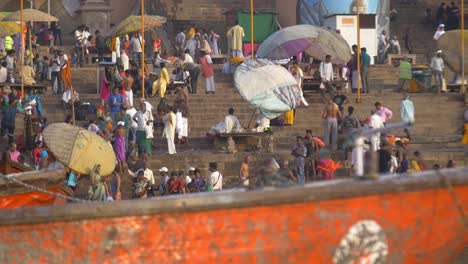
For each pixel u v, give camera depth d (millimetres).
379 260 52750
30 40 153875
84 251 53250
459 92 146625
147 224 52594
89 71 149375
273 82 123312
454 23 183625
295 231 52250
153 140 126750
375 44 166375
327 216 52094
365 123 121250
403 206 52406
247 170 106250
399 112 137875
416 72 150250
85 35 160000
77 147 99062
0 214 53688
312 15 176000
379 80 156875
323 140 121125
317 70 144750
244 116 135375
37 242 53750
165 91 140000
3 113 123625
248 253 52438
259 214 52062
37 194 74312
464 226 53219
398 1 188125
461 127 135625
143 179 107750
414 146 127312
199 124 133750
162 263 52812
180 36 168250
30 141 121375
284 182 56094
